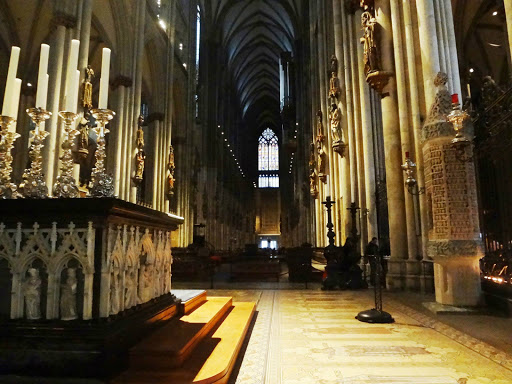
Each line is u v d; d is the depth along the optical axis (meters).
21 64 17.25
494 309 5.84
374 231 11.78
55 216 2.95
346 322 5.50
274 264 15.67
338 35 14.44
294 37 39.06
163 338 3.36
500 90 6.11
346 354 3.88
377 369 3.41
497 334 4.45
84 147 10.52
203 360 3.13
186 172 27.31
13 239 2.96
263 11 42.44
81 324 2.80
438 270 6.22
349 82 13.41
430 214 6.29
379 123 13.30
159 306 4.05
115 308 3.02
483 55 17.23
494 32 16.12
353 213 11.58
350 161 13.13
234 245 49.19
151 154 21.91
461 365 3.49
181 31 27.58
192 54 30.03
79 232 2.93
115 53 17.69
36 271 2.91
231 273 14.38
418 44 8.45
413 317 5.74
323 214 19.55
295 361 3.66
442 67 7.59
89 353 2.69
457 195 5.95
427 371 3.34
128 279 3.34
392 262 8.80
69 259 2.90
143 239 3.70
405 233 8.78
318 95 23.12
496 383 3.04
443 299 6.12
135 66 17.94
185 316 4.53
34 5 15.98
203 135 34.75
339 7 14.59
